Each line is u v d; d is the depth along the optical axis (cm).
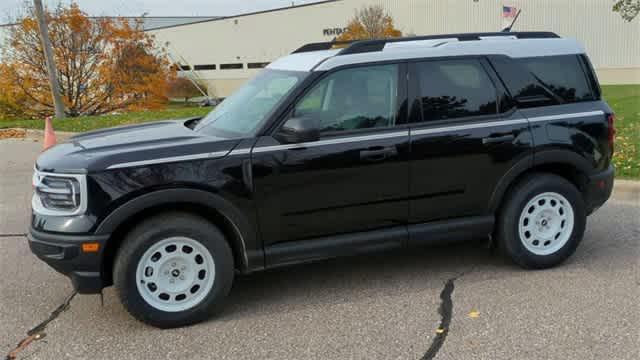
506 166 485
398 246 470
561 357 362
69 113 2422
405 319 421
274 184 430
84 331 420
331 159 440
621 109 1587
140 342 400
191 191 410
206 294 425
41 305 466
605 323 405
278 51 5697
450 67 479
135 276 405
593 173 512
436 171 468
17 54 2317
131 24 2591
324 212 446
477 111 482
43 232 405
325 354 375
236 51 5816
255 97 478
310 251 446
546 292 461
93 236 395
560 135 496
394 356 370
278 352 380
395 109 461
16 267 551
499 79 489
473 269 516
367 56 460
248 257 434
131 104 2558
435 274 508
